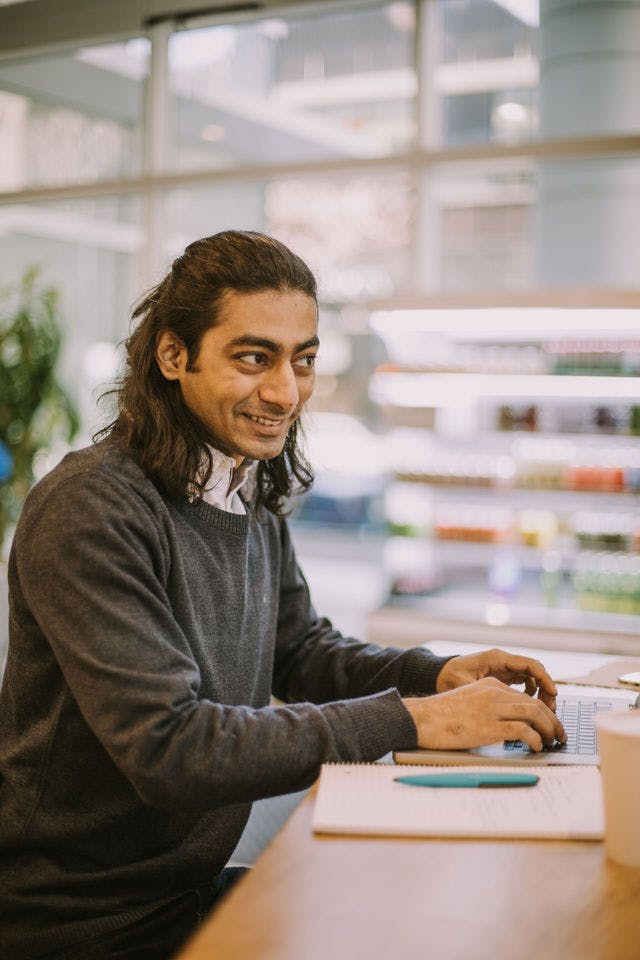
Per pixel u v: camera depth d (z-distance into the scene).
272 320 1.24
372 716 1.15
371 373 5.04
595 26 4.24
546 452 4.15
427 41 4.57
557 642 3.66
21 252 5.57
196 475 1.30
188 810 1.08
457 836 0.94
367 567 6.02
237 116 5.00
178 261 1.31
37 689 1.23
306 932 0.76
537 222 4.50
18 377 4.70
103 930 1.20
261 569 1.46
